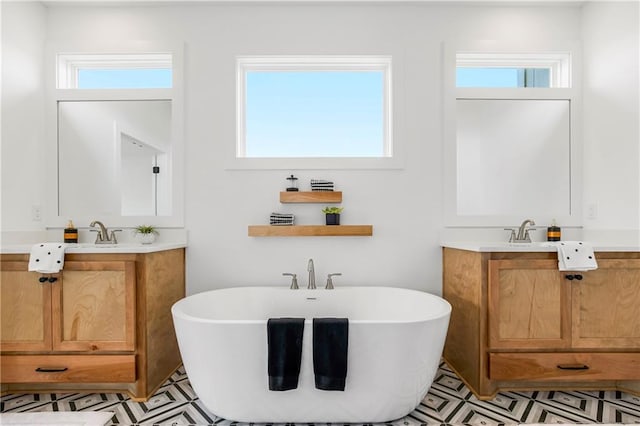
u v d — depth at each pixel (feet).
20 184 7.52
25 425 5.49
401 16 8.29
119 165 8.30
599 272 6.28
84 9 8.25
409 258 8.29
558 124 8.44
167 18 8.25
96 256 6.28
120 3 8.20
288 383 5.24
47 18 8.25
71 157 8.28
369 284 8.29
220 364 5.41
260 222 8.29
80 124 8.30
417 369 5.51
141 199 8.27
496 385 6.53
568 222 8.29
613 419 5.66
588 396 6.37
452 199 8.25
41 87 8.12
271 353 5.24
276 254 8.29
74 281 6.26
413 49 8.29
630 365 6.23
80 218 8.22
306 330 5.33
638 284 6.28
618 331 6.25
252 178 8.29
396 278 8.30
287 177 8.30
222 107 8.25
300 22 8.25
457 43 8.28
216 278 8.25
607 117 7.64
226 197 8.26
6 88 7.23
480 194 8.36
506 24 8.34
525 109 8.44
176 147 8.21
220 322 5.33
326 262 8.30
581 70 8.32
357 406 5.49
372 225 8.26
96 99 8.26
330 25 8.25
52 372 6.23
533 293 6.23
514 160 8.39
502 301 6.23
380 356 5.35
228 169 8.23
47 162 8.20
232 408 5.55
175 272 7.73
